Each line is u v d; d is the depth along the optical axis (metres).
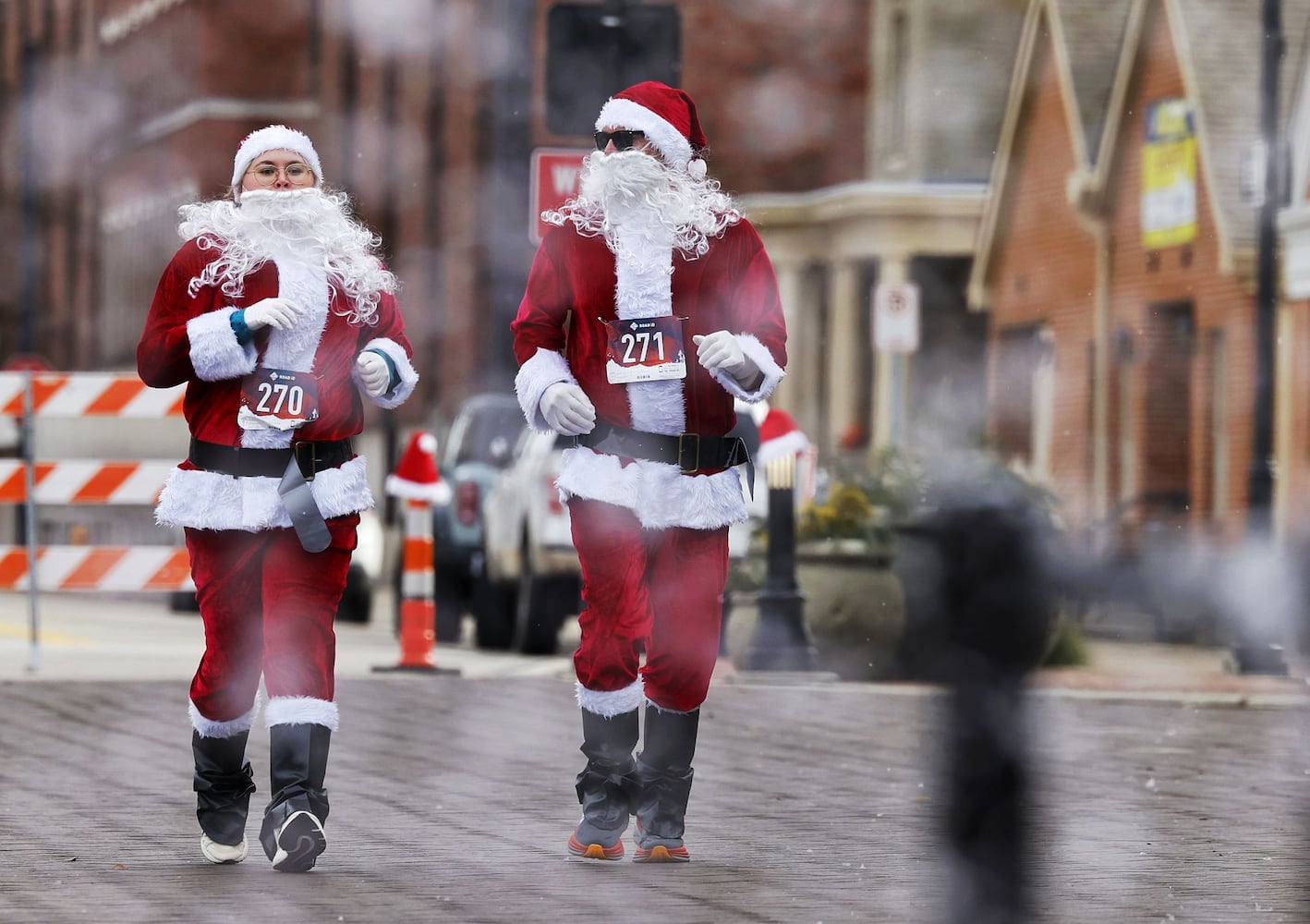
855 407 80.94
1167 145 61.38
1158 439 62.38
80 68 133.75
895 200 77.25
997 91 77.19
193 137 109.81
